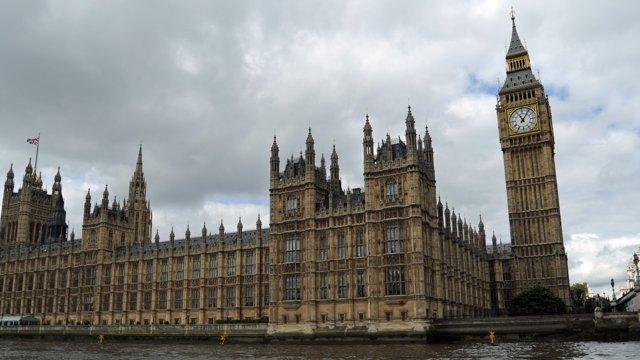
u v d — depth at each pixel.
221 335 106.75
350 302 96.00
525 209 146.50
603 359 54.25
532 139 148.88
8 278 177.12
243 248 131.00
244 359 66.81
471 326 89.62
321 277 100.69
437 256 99.31
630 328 79.69
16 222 198.12
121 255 154.38
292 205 106.50
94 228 160.00
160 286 142.75
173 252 142.00
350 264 97.38
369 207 97.44
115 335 122.12
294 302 101.31
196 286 137.25
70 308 158.88
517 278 143.12
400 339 89.69
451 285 109.25
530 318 86.06
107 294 152.75
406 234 94.19
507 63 157.88
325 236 102.00
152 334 116.50
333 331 96.00
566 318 84.06
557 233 141.50
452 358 59.97
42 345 109.75
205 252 136.50
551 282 139.50
